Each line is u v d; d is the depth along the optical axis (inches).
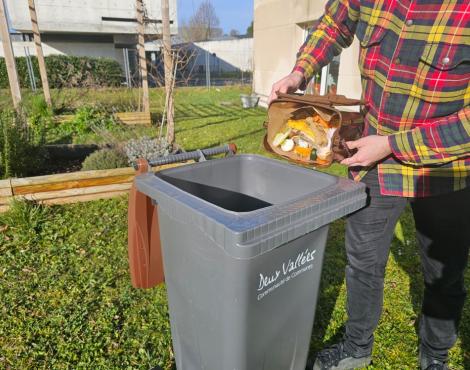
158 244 66.5
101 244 124.3
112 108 333.7
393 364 78.4
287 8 366.3
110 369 77.2
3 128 167.8
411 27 51.0
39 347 82.2
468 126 47.4
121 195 160.1
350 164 54.6
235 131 303.4
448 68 49.3
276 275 48.6
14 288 101.2
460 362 79.1
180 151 187.9
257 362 53.1
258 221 41.9
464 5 46.8
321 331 87.5
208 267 47.9
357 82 272.1
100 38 826.8
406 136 51.4
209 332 53.0
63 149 200.5
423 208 61.1
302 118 57.6
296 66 68.0
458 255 62.4
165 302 97.3
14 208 133.8
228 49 1123.9
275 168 64.7
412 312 94.6
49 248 120.2
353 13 64.0
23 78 637.3
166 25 204.4
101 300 97.7
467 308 95.6
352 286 69.4
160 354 81.0
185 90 634.8
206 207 45.0
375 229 64.4
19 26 708.7
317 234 52.6
